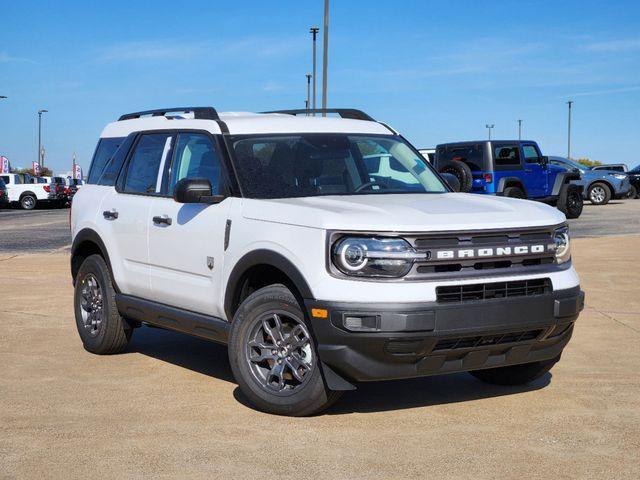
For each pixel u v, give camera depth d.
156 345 7.80
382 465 4.50
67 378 6.50
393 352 4.97
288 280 5.53
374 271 5.00
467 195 6.24
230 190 5.93
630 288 10.98
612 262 13.60
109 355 7.37
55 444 4.88
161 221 6.47
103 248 7.20
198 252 6.08
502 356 5.39
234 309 5.81
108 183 7.43
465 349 5.15
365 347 4.97
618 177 33.16
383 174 6.44
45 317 9.17
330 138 6.47
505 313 5.17
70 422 5.31
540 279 5.39
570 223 22.83
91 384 6.30
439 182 6.66
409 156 6.77
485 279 5.15
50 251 17.20
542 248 5.43
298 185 6.00
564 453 4.69
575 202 24.53
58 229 24.66
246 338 5.52
